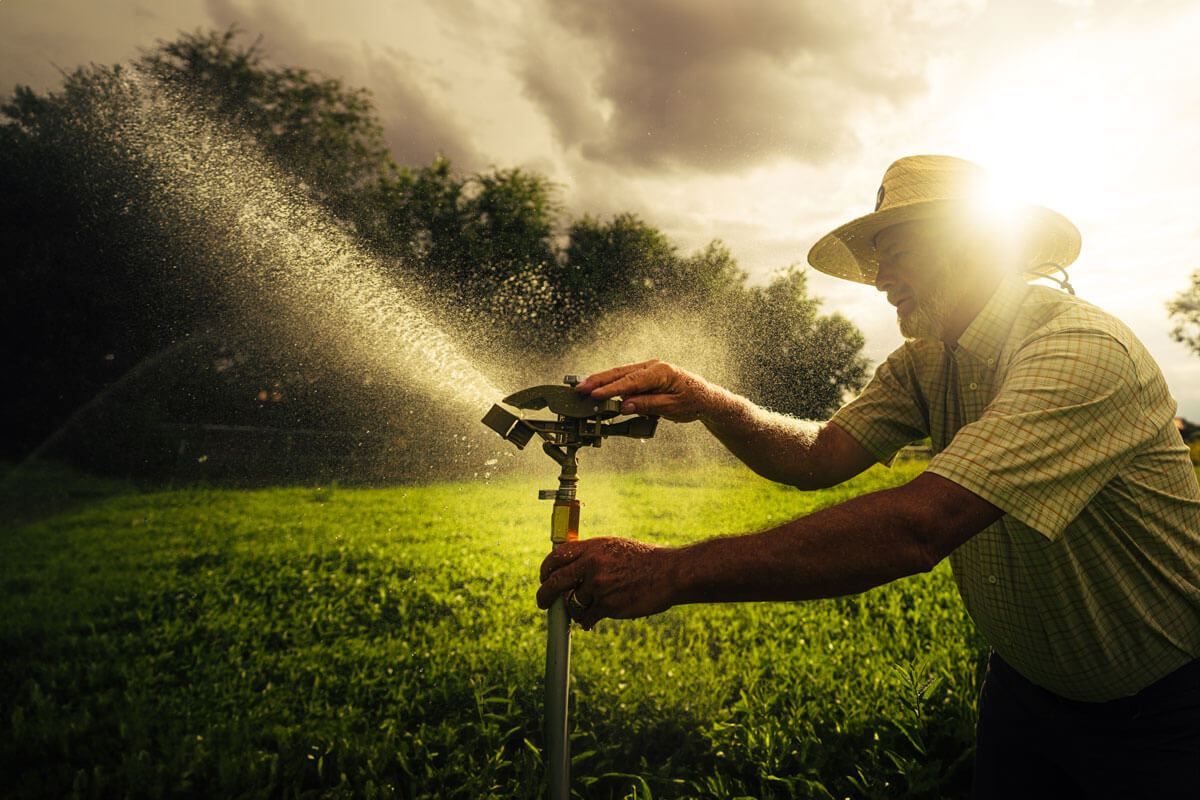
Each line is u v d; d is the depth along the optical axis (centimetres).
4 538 679
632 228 1925
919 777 244
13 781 237
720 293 1808
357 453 1197
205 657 358
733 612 432
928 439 204
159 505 905
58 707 295
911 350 194
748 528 834
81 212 1063
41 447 1139
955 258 163
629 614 121
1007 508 115
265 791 227
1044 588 146
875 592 504
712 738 264
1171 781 147
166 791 231
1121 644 146
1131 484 137
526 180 1689
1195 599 144
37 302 1124
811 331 1638
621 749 263
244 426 1166
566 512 142
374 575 535
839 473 195
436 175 1432
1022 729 173
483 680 310
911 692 287
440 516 851
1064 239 187
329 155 1185
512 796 231
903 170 173
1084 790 161
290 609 438
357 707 296
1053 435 120
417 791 233
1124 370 128
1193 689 147
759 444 179
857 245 210
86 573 543
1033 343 137
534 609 439
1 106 1052
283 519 807
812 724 276
